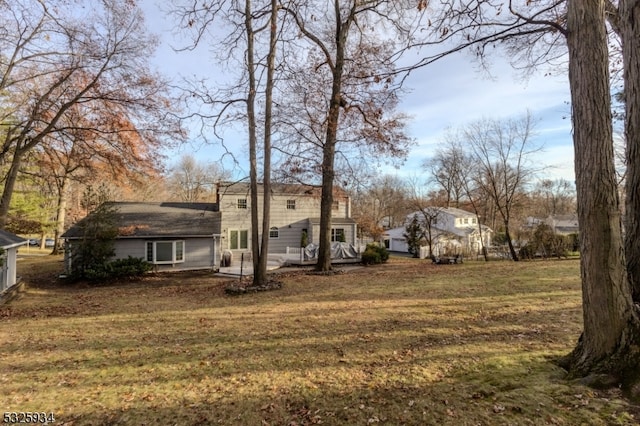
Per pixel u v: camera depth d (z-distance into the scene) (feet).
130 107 52.42
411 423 10.06
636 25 11.69
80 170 71.10
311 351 17.48
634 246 11.64
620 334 10.61
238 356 17.33
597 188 10.94
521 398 10.39
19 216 77.10
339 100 50.26
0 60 44.32
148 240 58.80
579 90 11.32
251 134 39.14
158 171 59.21
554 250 67.87
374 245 71.31
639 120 11.63
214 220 67.05
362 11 46.37
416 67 17.08
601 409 9.23
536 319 20.36
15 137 49.93
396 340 18.30
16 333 23.34
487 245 111.55
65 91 49.98
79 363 17.25
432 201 134.31
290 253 79.20
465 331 18.99
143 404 12.76
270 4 39.75
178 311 28.81
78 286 46.62
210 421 11.38
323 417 11.05
